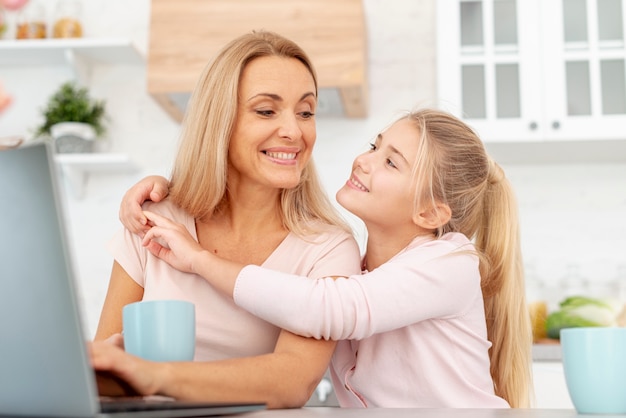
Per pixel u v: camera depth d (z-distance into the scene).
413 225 1.64
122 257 1.57
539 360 2.90
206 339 1.49
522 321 1.75
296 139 1.52
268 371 1.19
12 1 3.55
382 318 1.31
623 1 3.17
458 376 1.44
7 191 0.73
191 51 3.09
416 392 1.45
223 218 1.63
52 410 0.74
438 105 3.17
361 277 1.34
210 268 1.37
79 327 0.72
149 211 1.58
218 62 1.54
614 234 3.34
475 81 3.18
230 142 1.54
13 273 0.74
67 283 0.71
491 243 1.74
